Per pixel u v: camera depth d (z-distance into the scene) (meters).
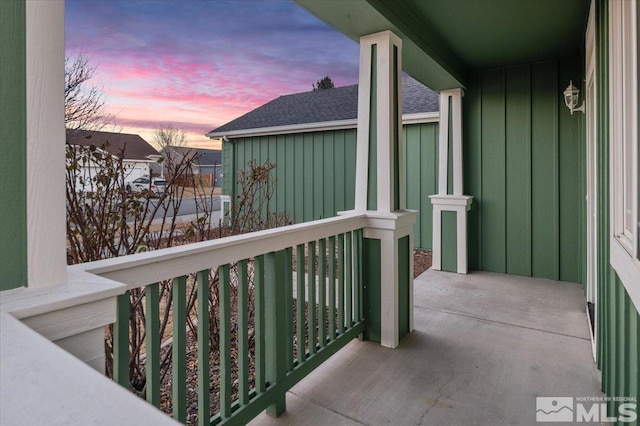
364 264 3.00
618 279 1.73
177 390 1.54
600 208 2.35
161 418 0.46
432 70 4.07
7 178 0.87
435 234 5.20
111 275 1.27
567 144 4.55
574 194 4.54
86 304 0.92
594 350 2.67
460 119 5.02
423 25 3.45
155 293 1.44
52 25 0.92
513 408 2.12
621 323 1.64
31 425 0.45
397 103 3.10
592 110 3.40
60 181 0.94
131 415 0.47
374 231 2.94
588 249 3.59
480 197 5.11
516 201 4.89
